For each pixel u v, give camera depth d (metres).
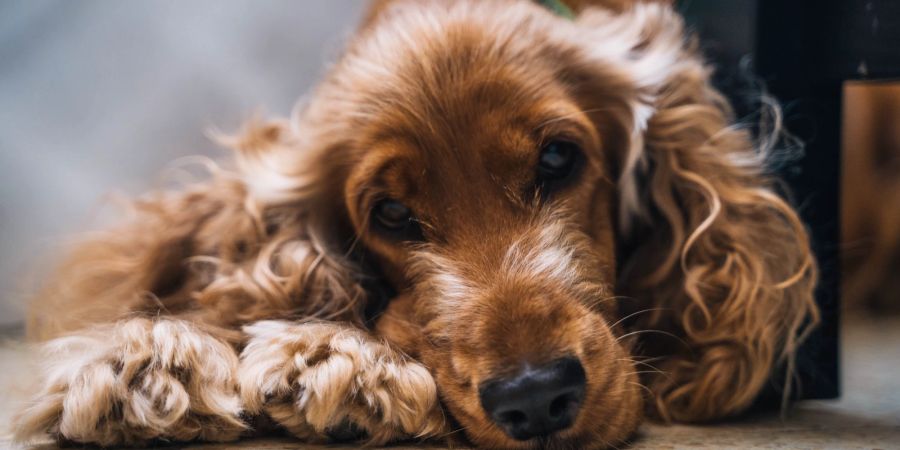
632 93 0.57
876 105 1.05
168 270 0.61
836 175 0.59
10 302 0.79
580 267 0.50
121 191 0.76
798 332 0.58
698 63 0.61
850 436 0.50
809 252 0.56
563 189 0.52
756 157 0.59
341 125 0.55
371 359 0.48
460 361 0.47
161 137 0.89
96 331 0.51
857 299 1.07
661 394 0.54
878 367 0.71
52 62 0.87
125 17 0.88
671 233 0.58
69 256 0.65
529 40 0.54
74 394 0.47
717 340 0.55
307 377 0.47
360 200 0.54
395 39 0.55
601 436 0.46
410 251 0.53
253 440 0.49
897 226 1.05
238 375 0.49
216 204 0.62
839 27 0.56
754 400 0.57
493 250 0.50
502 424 0.46
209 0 0.90
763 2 0.58
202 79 0.90
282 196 0.58
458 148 0.51
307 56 0.91
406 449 0.48
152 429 0.47
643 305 0.58
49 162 0.86
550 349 0.46
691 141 0.58
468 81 0.51
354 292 0.56
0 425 0.52
